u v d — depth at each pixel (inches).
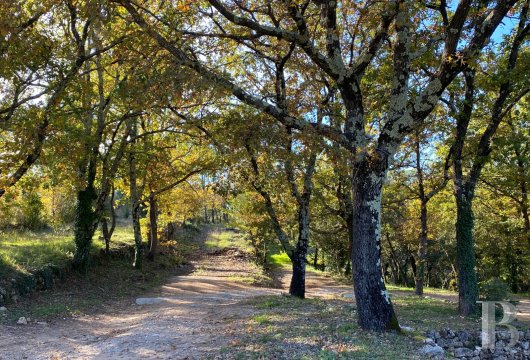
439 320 452.8
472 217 516.4
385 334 334.3
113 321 468.8
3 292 467.2
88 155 605.3
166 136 828.6
